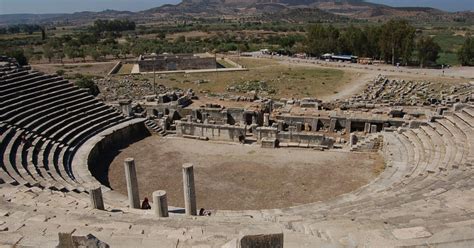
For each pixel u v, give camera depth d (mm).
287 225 14125
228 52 127500
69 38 164125
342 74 79875
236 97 52344
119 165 31562
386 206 16688
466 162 21547
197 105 48188
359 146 33000
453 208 14391
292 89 66562
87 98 39875
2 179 21453
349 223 12859
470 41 88438
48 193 20109
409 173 24328
